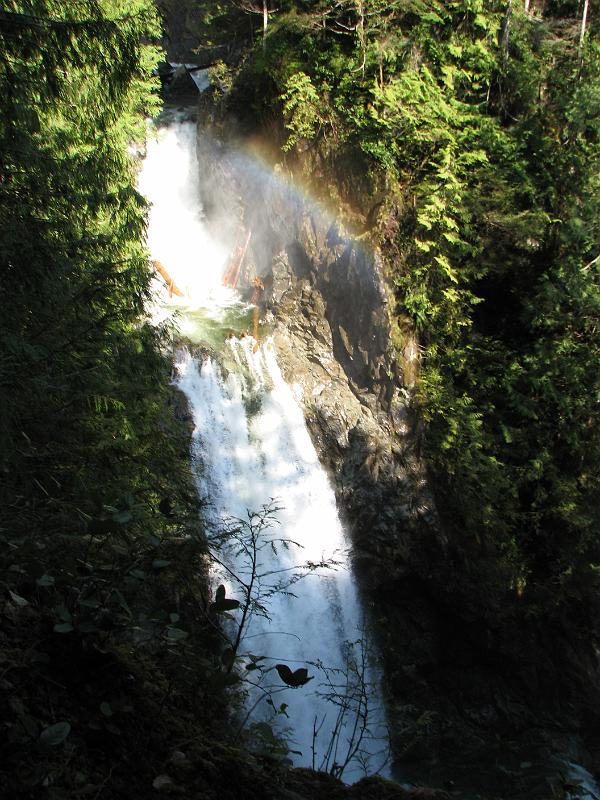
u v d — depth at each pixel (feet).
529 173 60.23
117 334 27.12
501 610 57.82
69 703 10.61
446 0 59.62
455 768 52.60
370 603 57.00
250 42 70.64
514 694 58.44
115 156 37.22
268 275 67.26
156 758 10.80
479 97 61.77
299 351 63.16
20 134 23.49
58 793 9.18
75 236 27.25
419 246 56.18
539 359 59.62
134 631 13.14
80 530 13.55
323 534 58.44
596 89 59.26
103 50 24.76
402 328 58.29
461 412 58.18
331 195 60.34
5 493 16.29
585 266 60.49
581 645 60.18
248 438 57.77
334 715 48.91
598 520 59.82
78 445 23.52
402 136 57.62
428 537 56.65
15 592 12.17
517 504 60.29
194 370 55.88
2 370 18.06
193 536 16.84
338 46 60.39
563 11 67.00
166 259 76.02
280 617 51.19
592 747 58.29
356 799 12.27
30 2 23.22
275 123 64.75
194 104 91.04
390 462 57.57
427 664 57.21
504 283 61.21
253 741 13.96
